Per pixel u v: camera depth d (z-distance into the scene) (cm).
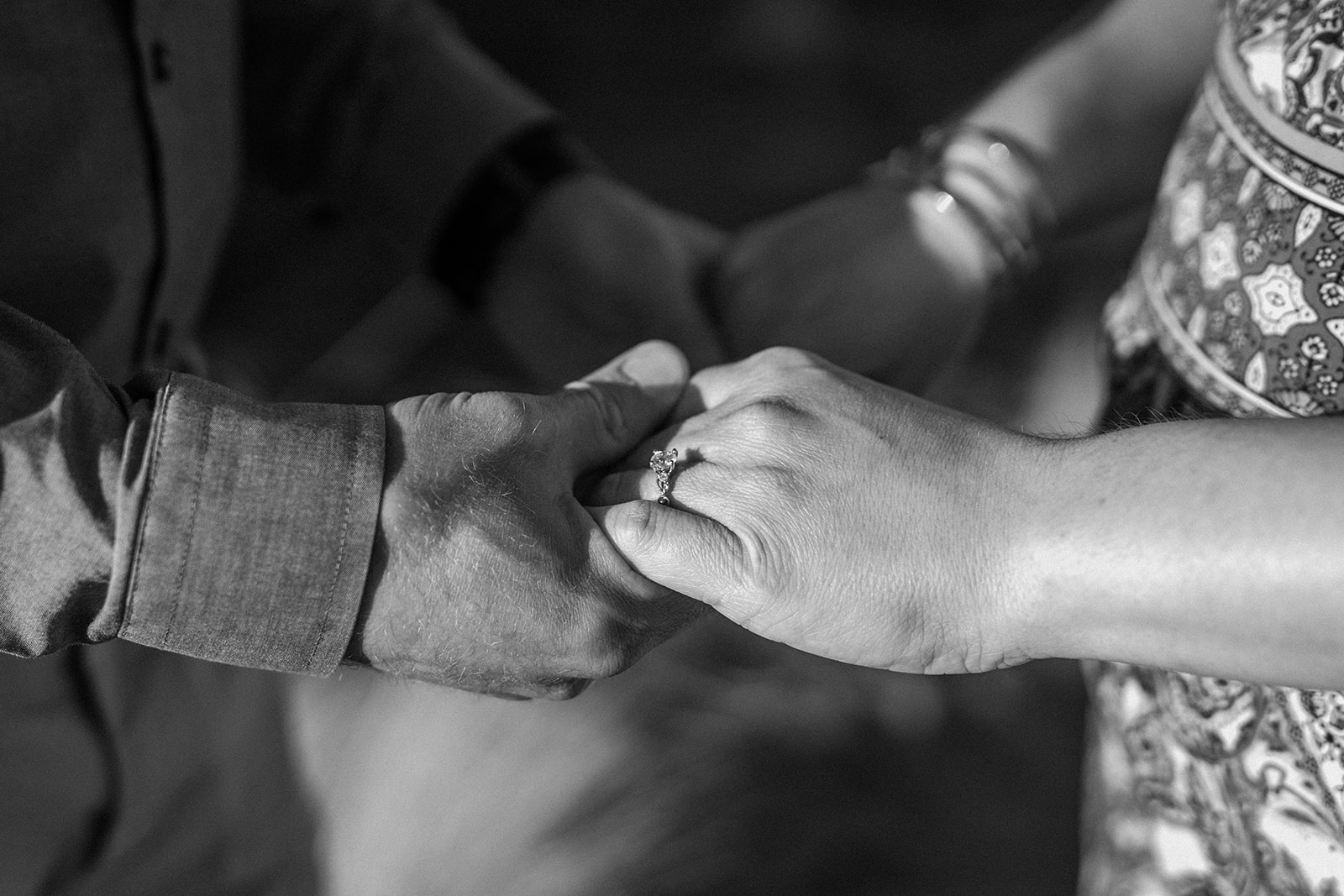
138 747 85
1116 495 56
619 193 86
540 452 61
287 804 102
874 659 60
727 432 62
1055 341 175
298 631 59
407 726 132
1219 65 63
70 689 80
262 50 84
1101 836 76
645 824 125
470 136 84
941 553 58
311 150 86
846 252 82
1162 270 65
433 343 188
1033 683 143
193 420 58
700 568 60
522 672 62
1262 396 60
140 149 68
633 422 65
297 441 58
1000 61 241
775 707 135
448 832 126
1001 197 83
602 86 233
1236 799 64
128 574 58
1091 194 85
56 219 65
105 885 87
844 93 234
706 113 228
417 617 60
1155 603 55
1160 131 83
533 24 244
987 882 124
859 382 63
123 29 66
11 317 57
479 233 85
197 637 59
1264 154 59
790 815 126
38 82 63
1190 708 64
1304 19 58
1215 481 55
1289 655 54
